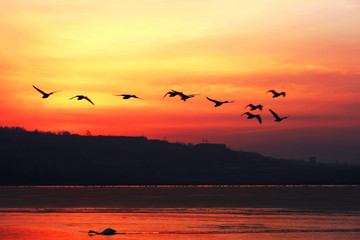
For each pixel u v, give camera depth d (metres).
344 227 84.19
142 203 164.12
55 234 75.06
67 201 179.12
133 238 71.31
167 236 73.44
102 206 146.12
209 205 151.25
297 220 96.62
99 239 70.38
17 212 118.81
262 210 126.69
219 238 71.50
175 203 164.88
